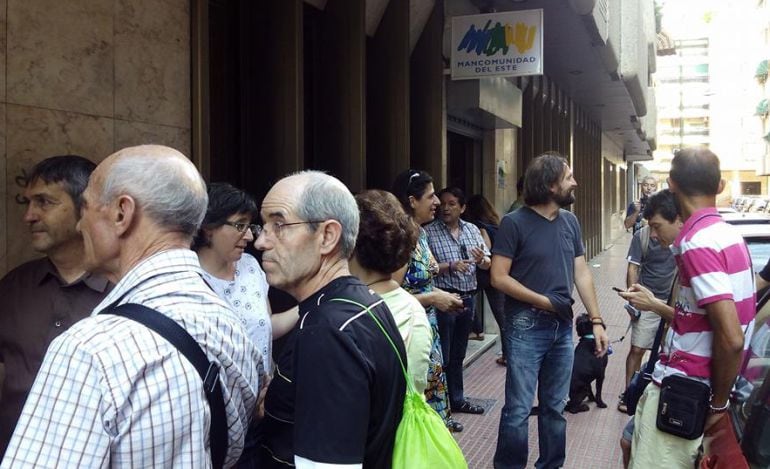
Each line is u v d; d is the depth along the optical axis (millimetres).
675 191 2748
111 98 3383
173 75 3773
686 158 2686
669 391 2629
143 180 1508
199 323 1464
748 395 2678
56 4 3096
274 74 4855
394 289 2406
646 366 3379
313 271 1927
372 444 1770
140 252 1527
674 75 96375
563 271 3922
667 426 2637
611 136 27109
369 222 2330
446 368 5578
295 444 1687
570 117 15398
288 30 4793
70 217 2330
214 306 1545
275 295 3463
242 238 2746
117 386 1311
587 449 4934
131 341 1353
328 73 5605
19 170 2934
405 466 1787
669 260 5367
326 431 1649
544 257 3857
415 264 3670
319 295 1889
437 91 7070
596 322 4082
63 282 2361
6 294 2379
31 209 2350
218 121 4699
